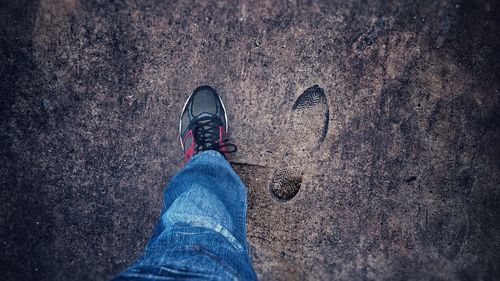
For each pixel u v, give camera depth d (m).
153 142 0.87
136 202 0.87
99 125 0.86
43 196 0.86
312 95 0.85
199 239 0.64
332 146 0.87
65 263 0.87
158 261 0.58
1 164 0.85
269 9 0.83
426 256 0.87
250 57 0.85
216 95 0.86
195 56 0.85
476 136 0.85
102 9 0.82
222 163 0.79
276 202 0.88
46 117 0.85
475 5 0.81
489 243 0.86
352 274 0.88
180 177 0.77
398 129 0.86
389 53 0.84
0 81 0.83
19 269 0.86
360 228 0.88
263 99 0.86
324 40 0.84
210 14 0.83
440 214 0.87
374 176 0.87
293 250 0.88
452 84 0.84
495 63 0.83
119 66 0.84
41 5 0.81
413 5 0.82
